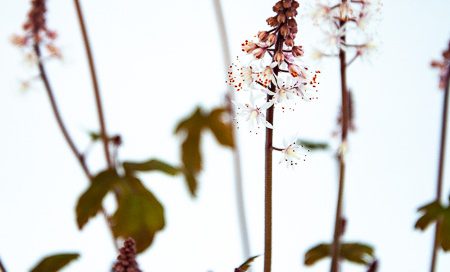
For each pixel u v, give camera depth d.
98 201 0.58
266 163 0.45
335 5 0.50
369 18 0.50
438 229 0.57
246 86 0.45
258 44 0.45
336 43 0.50
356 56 0.50
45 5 0.59
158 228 0.58
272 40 0.44
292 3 0.44
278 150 0.45
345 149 0.51
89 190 0.58
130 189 0.59
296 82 0.44
